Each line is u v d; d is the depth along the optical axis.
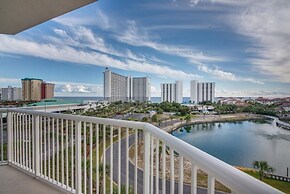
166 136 1.40
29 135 3.88
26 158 3.96
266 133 1.62
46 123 3.50
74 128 2.96
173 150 1.32
